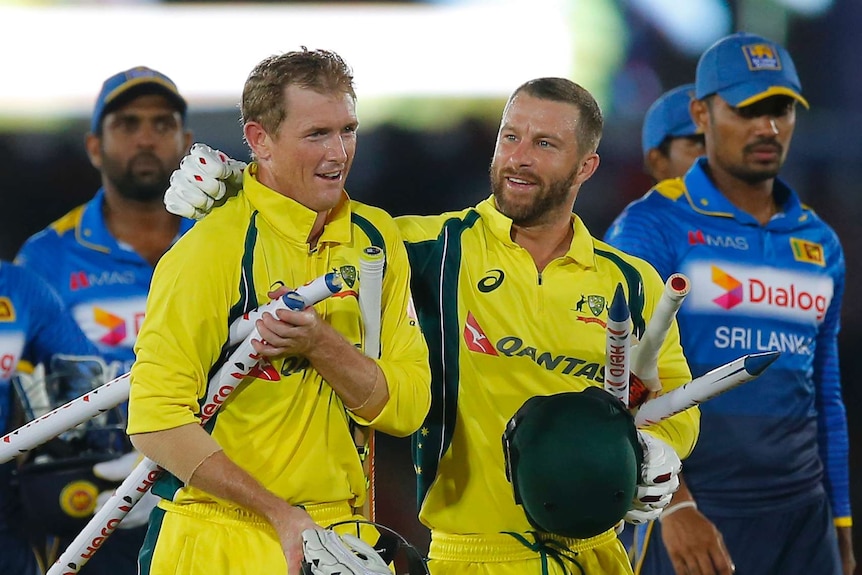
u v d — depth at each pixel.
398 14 24.19
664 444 10.59
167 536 10.27
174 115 17.47
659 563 15.17
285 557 9.62
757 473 15.34
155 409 9.55
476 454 11.49
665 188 15.83
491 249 11.62
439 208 25.09
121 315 17.33
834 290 15.99
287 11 23.59
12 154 23.25
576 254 11.61
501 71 24.67
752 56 15.54
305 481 10.09
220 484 9.48
